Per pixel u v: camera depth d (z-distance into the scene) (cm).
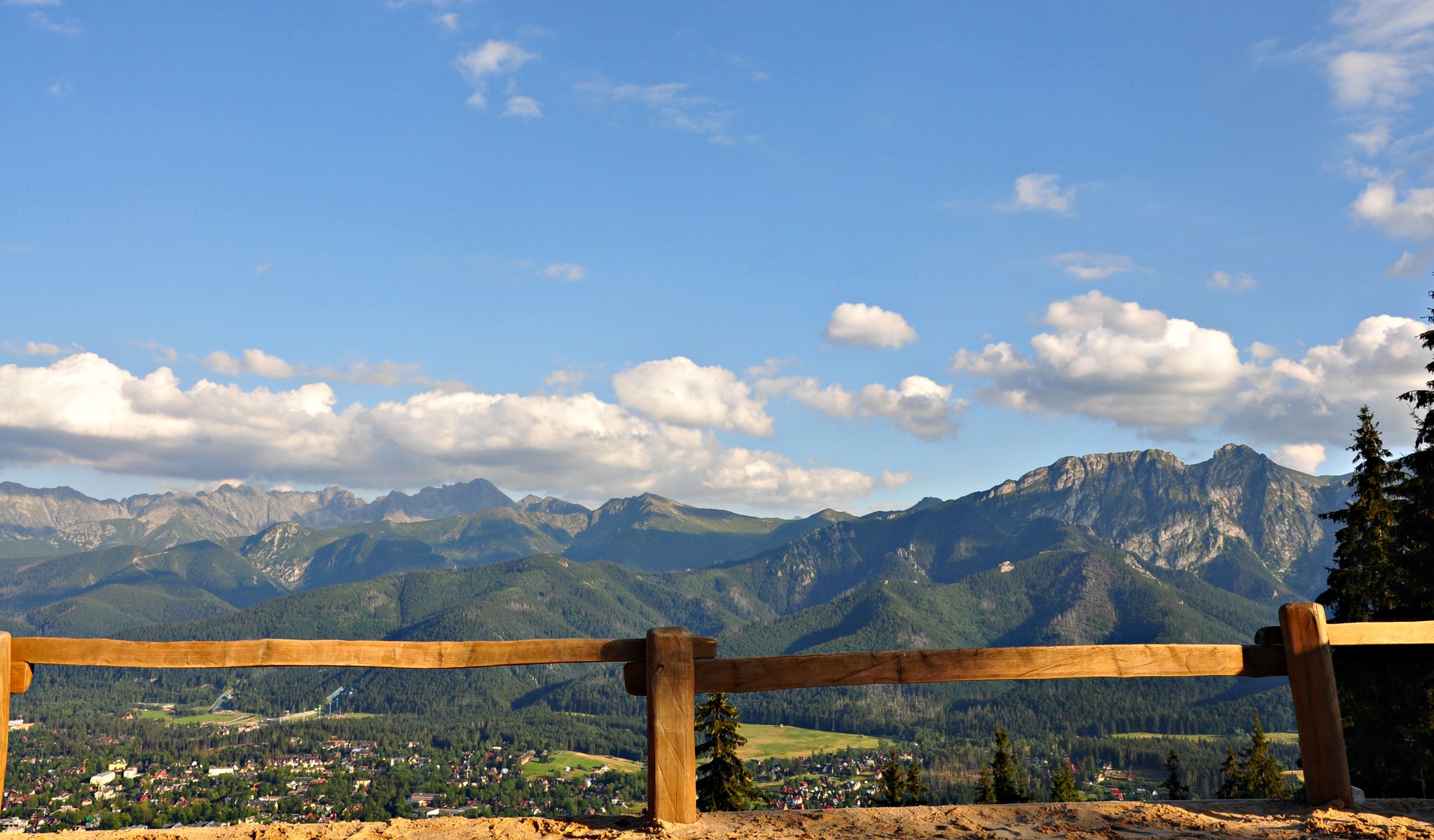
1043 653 701
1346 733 2438
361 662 657
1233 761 6206
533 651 680
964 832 657
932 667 689
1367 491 2761
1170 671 714
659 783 665
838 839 636
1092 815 702
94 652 653
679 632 676
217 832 645
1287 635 731
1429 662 2270
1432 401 2666
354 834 641
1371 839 633
